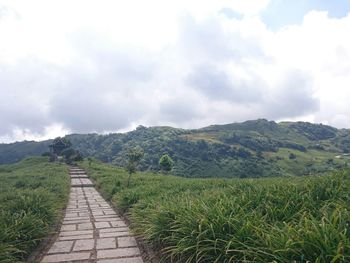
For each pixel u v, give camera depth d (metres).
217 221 4.61
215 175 84.31
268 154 127.50
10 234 5.66
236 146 133.62
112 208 12.33
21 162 60.62
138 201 10.09
